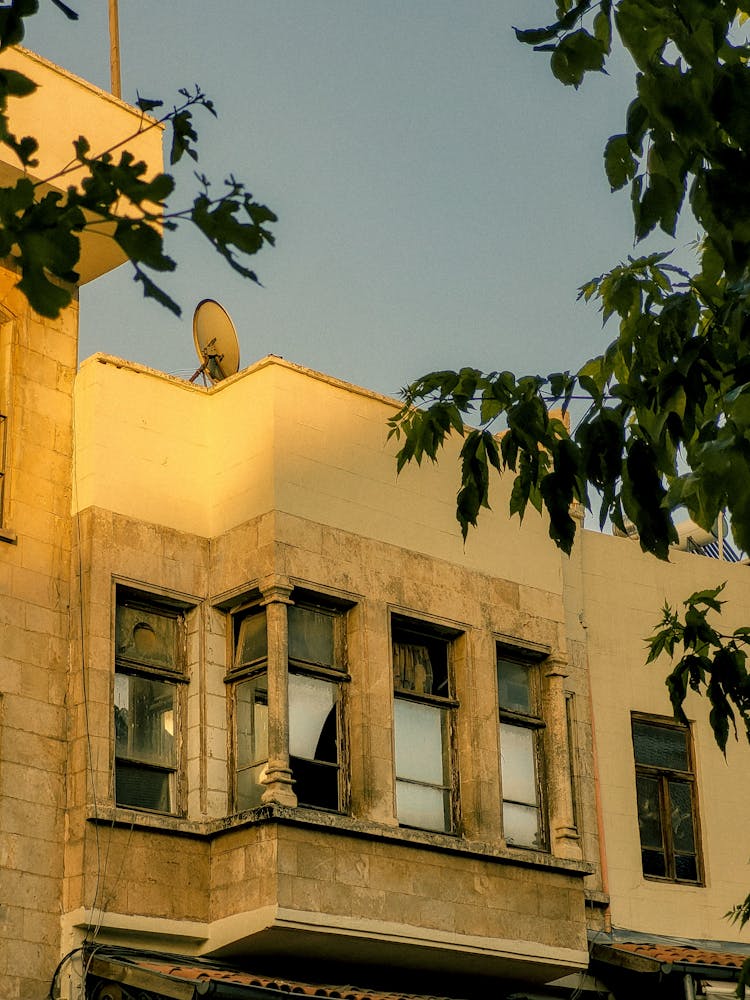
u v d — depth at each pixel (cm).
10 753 1677
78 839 1677
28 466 1805
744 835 2314
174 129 666
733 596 2444
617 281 897
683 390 825
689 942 2181
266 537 1831
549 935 1912
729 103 693
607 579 2311
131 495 1842
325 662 1866
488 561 2055
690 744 2328
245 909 1700
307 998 1620
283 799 1720
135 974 1608
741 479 729
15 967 1606
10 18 597
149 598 1833
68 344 1891
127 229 598
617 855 2172
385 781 1836
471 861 1872
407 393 930
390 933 1756
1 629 1714
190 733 1817
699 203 734
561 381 882
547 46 737
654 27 701
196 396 1945
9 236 606
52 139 1805
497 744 1967
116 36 2095
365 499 1941
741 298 810
